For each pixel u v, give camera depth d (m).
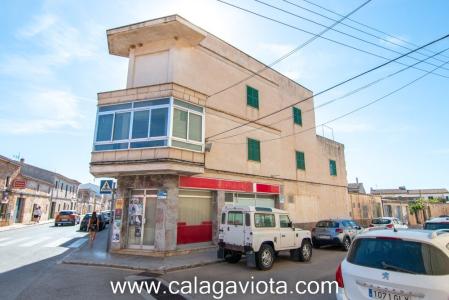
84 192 66.44
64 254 12.09
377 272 3.85
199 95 13.46
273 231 10.15
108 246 13.05
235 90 16.28
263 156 17.20
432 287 3.41
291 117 20.56
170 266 9.54
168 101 12.30
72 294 6.47
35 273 8.55
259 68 18.28
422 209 42.25
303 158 20.95
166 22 12.55
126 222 12.83
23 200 32.94
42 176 42.47
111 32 13.37
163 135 12.02
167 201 12.09
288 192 18.83
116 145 12.62
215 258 11.03
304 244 11.35
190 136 12.84
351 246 4.47
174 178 12.44
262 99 18.05
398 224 20.61
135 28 12.97
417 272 3.61
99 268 9.60
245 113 16.58
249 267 9.94
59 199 46.16
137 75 13.95
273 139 18.27
